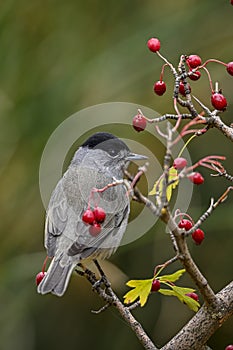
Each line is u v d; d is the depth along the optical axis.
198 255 11.82
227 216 11.07
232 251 11.70
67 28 11.62
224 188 11.35
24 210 11.37
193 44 11.04
